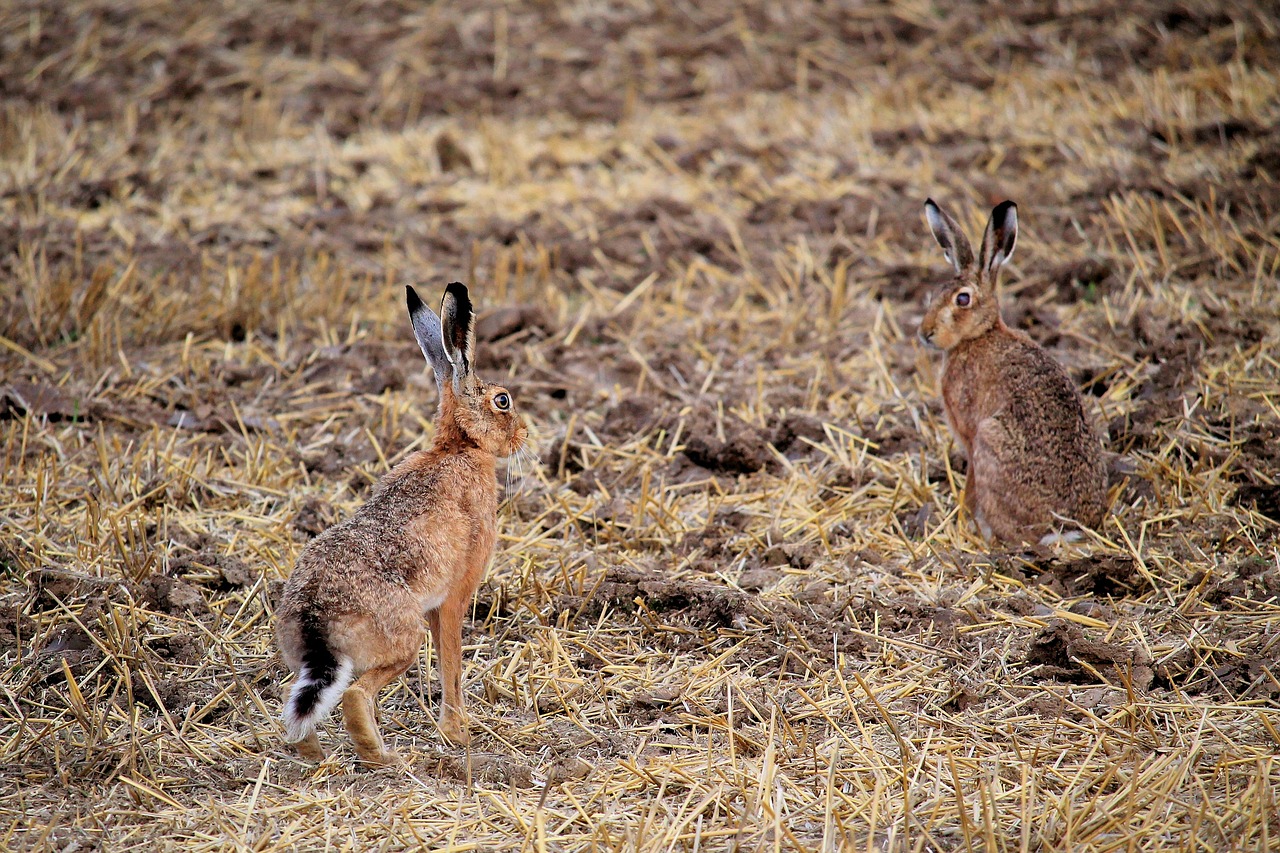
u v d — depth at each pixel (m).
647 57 41.28
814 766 14.32
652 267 29.80
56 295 26.52
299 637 13.77
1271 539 18.66
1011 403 19.58
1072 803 13.26
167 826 13.32
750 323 27.41
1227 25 39.56
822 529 19.62
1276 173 30.53
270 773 14.36
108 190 33.28
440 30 43.53
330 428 23.44
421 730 15.41
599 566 19.19
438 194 34.03
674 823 13.12
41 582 17.55
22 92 39.12
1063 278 27.42
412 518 14.81
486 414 15.82
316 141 37.25
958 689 15.77
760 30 42.88
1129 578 18.06
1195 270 27.12
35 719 15.24
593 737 15.10
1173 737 14.73
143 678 16.05
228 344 26.59
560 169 35.34
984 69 39.03
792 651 16.61
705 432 22.80
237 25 43.31
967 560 18.92
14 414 22.88
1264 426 21.05
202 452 22.28
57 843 13.01
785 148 35.50
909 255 29.75
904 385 24.45
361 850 12.93
